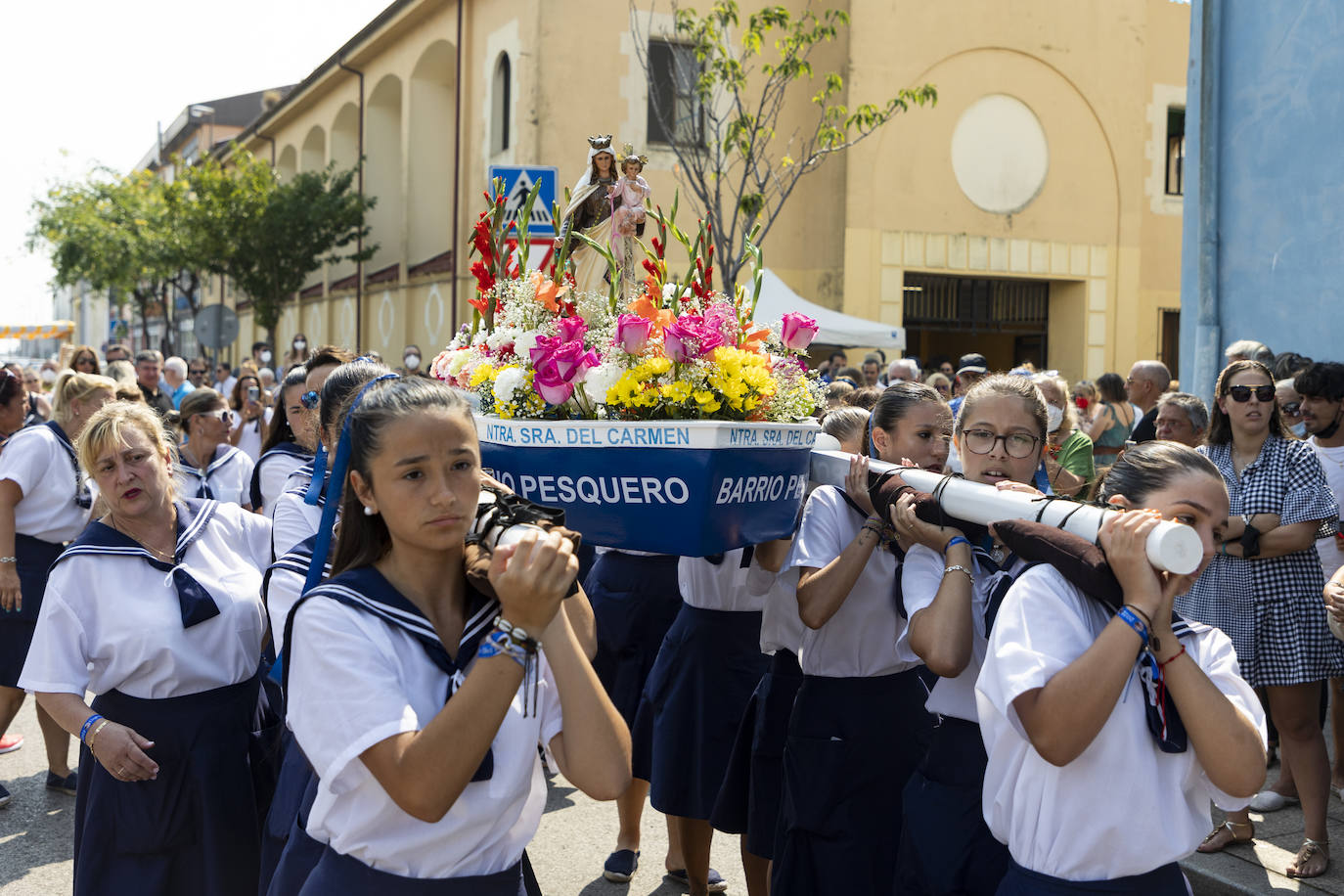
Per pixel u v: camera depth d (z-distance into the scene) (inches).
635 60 626.5
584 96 620.7
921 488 111.7
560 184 620.1
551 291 118.6
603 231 144.9
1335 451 208.2
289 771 108.8
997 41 682.2
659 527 105.7
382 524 83.6
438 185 838.5
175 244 1021.8
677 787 165.6
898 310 677.3
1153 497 89.7
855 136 655.8
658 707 169.5
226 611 133.6
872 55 655.1
